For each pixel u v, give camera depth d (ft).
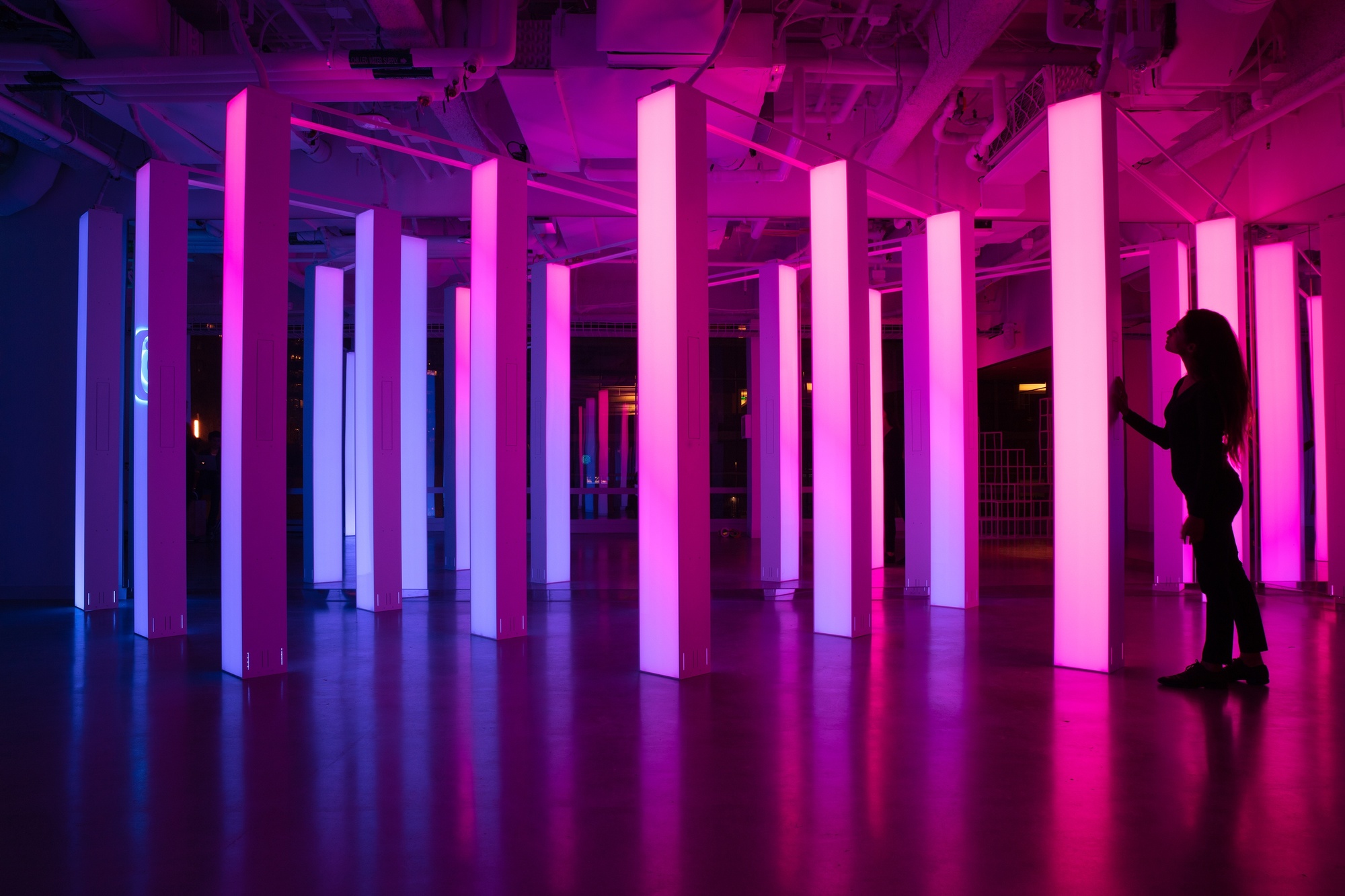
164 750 10.76
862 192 19.07
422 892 7.00
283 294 15.40
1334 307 22.39
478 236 19.27
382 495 21.99
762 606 22.66
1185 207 27.22
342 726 11.84
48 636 18.81
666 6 17.51
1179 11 17.94
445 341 30.71
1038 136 21.34
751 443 43.96
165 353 19.10
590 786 9.43
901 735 11.30
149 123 22.62
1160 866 7.43
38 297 25.16
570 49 18.81
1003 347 48.78
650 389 15.24
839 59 20.53
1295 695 13.29
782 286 27.58
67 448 24.98
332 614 21.74
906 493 24.95
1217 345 13.99
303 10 20.76
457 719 12.16
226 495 15.33
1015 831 8.20
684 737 11.28
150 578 18.67
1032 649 16.99
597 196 26.66
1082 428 15.19
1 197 24.56
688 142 15.21
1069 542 15.31
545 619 20.85
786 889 7.02
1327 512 22.59
